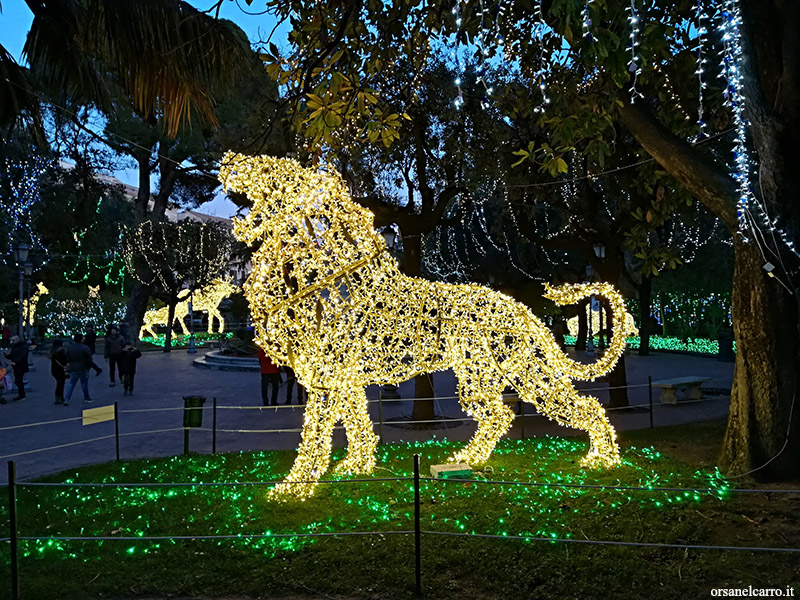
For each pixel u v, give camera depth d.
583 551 3.75
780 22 5.33
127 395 11.74
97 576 3.56
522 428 7.09
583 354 19.44
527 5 4.97
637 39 4.11
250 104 9.54
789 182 5.05
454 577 3.49
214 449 6.66
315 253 4.66
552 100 6.52
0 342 21.78
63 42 5.95
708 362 17.06
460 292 5.18
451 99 7.82
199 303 30.45
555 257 18.14
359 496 4.77
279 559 3.72
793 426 5.03
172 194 27.36
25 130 6.74
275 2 4.96
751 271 5.13
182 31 5.25
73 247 25.91
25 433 8.02
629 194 8.45
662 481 5.07
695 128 6.63
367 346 4.86
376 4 5.34
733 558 3.64
